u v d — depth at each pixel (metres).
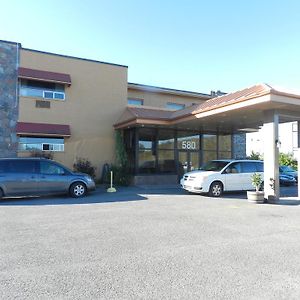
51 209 10.76
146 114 19.48
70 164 20.09
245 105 13.21
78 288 4.40
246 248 6.36
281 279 4.78
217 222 8.83
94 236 7.16
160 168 21.14
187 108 19.80
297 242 6.84
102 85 21.61
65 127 19.91
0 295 4.17
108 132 21.50
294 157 32.53
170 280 4.71
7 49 18.91
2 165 13.34
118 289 4.38
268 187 13.37
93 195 14.86
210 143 23.64
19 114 18.92
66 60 20.61
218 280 4.72
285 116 13.91
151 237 7.11
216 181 14.87
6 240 6.79
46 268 5.14
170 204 12.04
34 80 19.41
